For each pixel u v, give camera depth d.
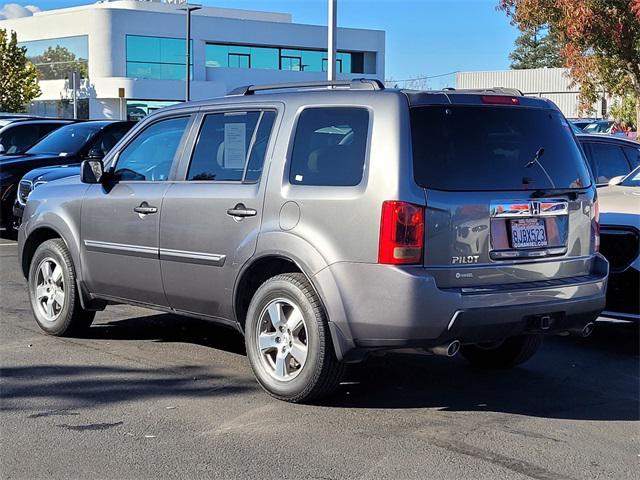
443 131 5.35
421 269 5.10
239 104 6.16
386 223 5.08
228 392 5.91
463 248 5.25
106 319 8.14
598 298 5.80
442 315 5.08
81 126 14.02
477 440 5.07
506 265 5.40
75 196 7.15
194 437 5.04
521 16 18.34
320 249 5.33
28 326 7.81
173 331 7.70
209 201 6.05
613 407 5.79
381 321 5.11
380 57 65.31
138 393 5.86
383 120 5.26
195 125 6.43
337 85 5.80
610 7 16.94
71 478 4.43
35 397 5.75
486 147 5.48
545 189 5.64
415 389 6.13
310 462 4.67
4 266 11.06
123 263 6.74
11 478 4.42
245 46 59.31
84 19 53.81
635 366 6.89
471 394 6.04
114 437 5.02
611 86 19.34
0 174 12.87
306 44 61.66
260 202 5.73
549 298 5.49
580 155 6.02
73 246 7.14
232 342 7.34
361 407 5.66
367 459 4.73
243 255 5.79
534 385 6.30
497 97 5.64
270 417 5.40
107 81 52.53
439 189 5.20
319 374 5.42
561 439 5.12
